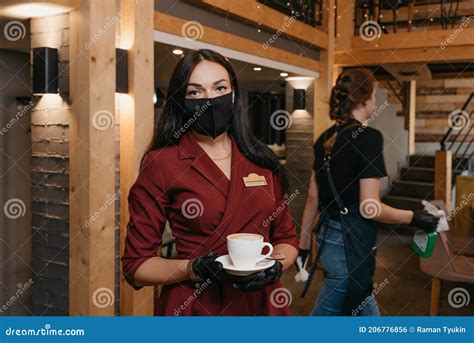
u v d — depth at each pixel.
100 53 2.43
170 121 1.21
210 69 1.19
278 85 6.71
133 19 2.68
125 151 2.75
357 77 2.03
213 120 1.18
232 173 1.18
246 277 1.05
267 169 1.26
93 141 2.42
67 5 2.36
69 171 2.56
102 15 2.43
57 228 2.68
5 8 2.44
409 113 8.35
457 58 5.49
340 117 2.07
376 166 1.92
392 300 3.91
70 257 2.54
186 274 1.10
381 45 5.82
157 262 1.14
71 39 2.45
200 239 1.16
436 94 8.69
